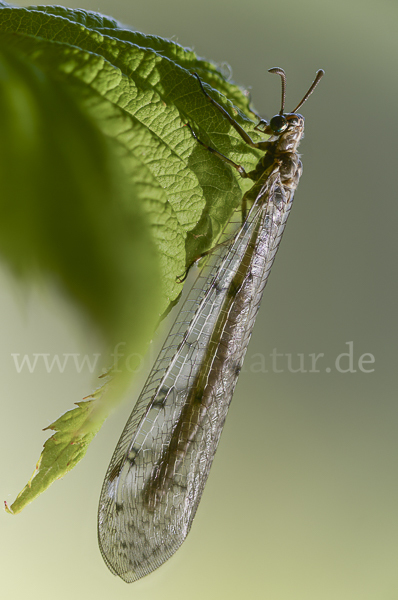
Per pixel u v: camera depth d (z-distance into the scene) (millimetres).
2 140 112
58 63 114
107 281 115
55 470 116
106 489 126
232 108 118
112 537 126
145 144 116
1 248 113
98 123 115
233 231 125
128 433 126
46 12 114
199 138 118
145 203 116
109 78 114
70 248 114
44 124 113
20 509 116
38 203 113
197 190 119
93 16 115
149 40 116
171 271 117
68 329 116
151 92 116
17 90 113
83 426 116
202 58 119
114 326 115
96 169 114
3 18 113
